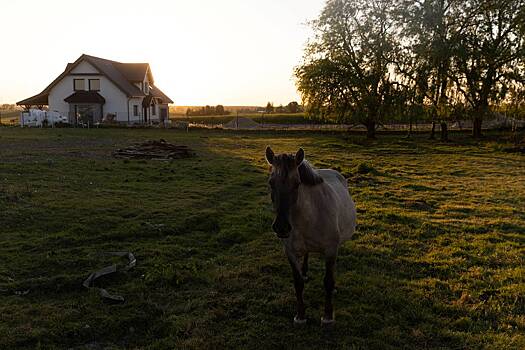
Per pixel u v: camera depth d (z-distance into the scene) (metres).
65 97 45.34
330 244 5.21
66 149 21.34
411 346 4.77
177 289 6.17
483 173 17.48
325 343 4.82
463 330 5.12
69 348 4.73
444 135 32.56
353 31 34.75
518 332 5.01
